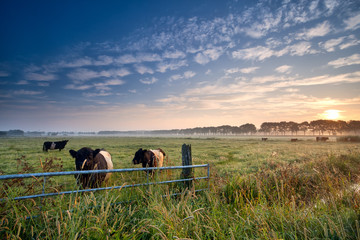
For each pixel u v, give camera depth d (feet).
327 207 10.94
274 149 84.07
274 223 9.75
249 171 32.50
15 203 9.04
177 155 59.93
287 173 18.10
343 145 113.80
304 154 57.41
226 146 110.11
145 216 10.34
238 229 9.30
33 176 9.34
